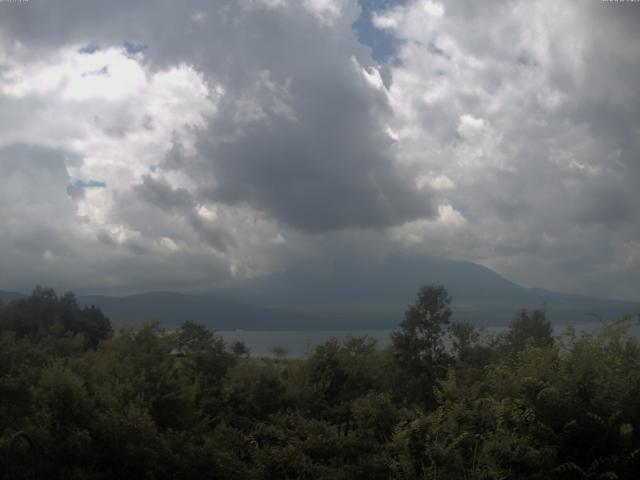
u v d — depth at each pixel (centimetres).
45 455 707
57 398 759
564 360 652
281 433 757
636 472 585
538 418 607
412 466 619
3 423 772
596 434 593
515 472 593
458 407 660
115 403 790
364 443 698
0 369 894
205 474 770
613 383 600
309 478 683
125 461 725
